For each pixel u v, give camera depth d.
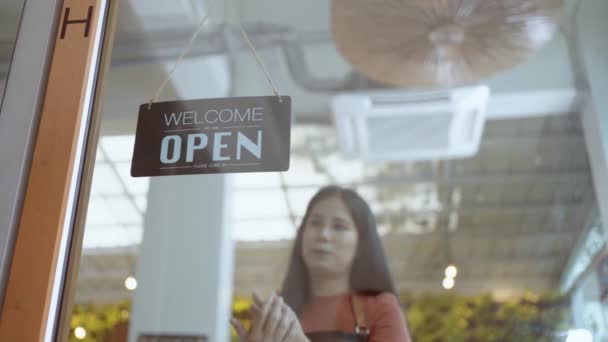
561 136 3.96
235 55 2.43
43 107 0.95
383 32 3.18
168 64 1.78
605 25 3.09
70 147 0.92
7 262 0.85
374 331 1.45
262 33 3.09
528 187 4.38
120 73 1.12
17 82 0.97
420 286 4.12
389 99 3.95
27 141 0.92
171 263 2.87
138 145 1.07
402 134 4.23
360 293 1.54
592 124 3.41
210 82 1.72
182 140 1.08
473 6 2.93
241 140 1.07
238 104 1.10
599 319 3.36
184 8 2.08
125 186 1.52
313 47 3.54
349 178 4.65
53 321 0.84
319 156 4.20
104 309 1.46
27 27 1.01
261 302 1.46
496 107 3.89
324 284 1.54
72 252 0.89
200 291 2.86
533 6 2.92
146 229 2.86
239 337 1.39
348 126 4.15
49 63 0.99
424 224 4.72
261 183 2.49
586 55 3.21
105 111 1.03
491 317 3.77
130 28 1.53
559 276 3.85
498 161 4.56
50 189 0.90
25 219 0.88
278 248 2.71
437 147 4.52
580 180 3.77
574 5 3.01
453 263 4.36
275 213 2.72
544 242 4.14
